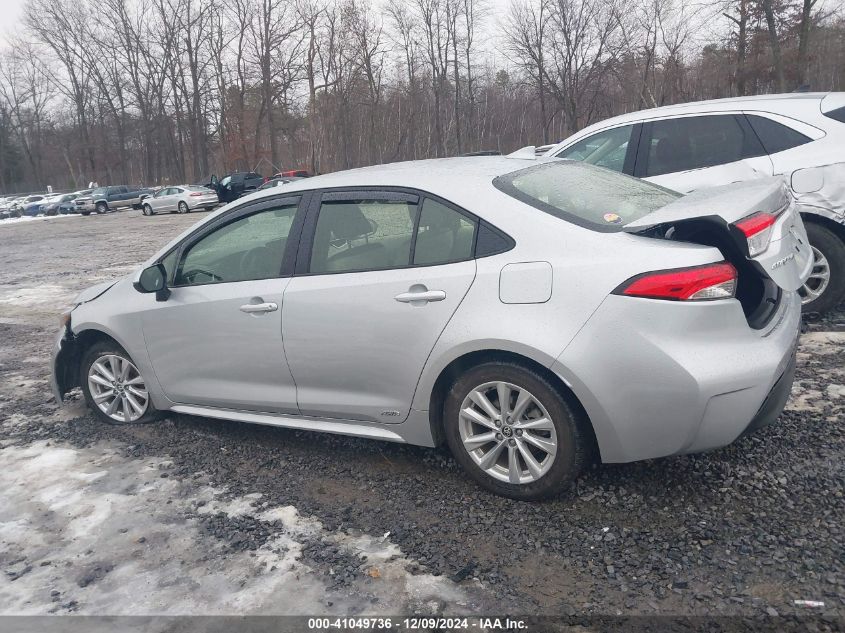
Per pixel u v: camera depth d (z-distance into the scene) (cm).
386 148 5375
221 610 263
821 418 379
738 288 330
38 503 360
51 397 543
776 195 325
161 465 398
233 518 331
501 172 352
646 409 285
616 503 314
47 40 6612
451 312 318
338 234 363
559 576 268
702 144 562
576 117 4556
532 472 315
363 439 413
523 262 305
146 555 305
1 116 7700
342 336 350
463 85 5225
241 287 389
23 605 275
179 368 424
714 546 277
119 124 6594
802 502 300
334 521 322
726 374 277
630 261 286
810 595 244
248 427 447
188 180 6556
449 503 329
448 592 264
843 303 586
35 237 2488
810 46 3391
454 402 330
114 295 457
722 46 3722
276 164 5434
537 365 304
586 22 4300
